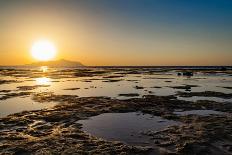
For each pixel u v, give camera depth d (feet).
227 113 73.61
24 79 232.94
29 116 69.82
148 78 239.50
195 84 169.27
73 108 81.92
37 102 95.76
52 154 41.78
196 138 49.65
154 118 68.13
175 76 272.72
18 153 42.37
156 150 43.93
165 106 84.69
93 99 100.68
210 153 42.32
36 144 46.55
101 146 45.47
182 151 43.19
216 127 57.06
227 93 118.93
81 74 333.21
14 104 91.30
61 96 110.52
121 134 53.42
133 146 45.85
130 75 301.43
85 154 41.88
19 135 52.37
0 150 43.62
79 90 137.28
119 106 84.12
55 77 265.75
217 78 233.96
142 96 111.24
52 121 64.95
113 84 173.58
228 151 43.06
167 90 134.10
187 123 61.77
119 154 41.96
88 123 62.69
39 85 167.53
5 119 66.49
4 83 184.85
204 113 73.92
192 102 92.17
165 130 55.72
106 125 60.75
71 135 52.16
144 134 53.26
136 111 77.71
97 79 228.84
